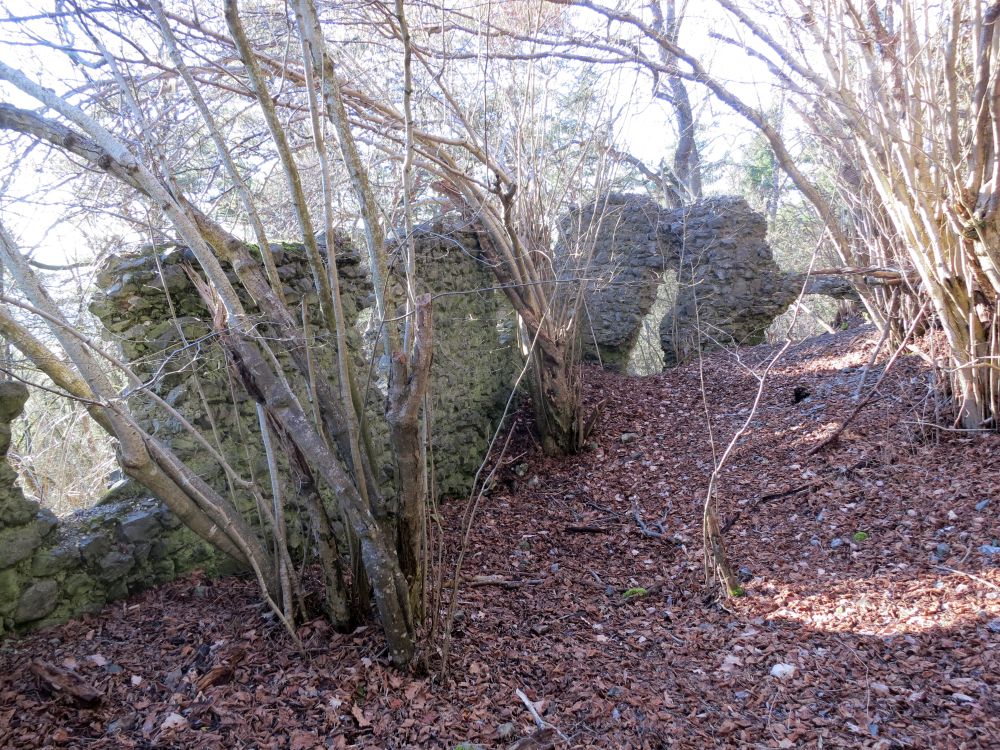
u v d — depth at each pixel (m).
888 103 4.92
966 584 3.61
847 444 5.71
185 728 2.60
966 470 4.82
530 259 6.60
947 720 2.69
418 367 2.75
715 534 4.09
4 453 3.07
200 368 3.86
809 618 3.65
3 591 3.03
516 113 6.41
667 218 10.47
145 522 3.57
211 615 3.38
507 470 6.82
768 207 15.71
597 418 7.36
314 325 4.64
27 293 2.75
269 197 6.82
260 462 4.15
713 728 2.84
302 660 3.06
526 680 3.19
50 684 2.66
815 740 2.70
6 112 2.91
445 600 3.95
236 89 4.18
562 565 4.79
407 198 3.12
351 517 2.92
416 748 2.62
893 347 7.20
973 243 4.99
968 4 4.84
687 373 9.23
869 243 6.75
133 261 3.67
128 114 3.61
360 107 5.23
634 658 3.46
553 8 6.55
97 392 2.84
